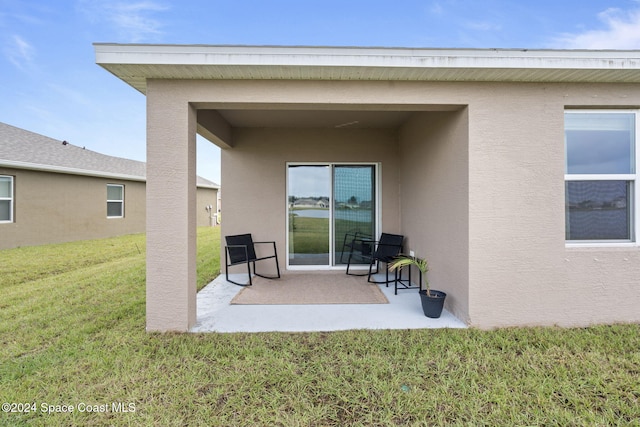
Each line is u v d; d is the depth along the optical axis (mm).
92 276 5883
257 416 2045
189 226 3271
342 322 3463
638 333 3104
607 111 3426
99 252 8742
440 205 3941
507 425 1948
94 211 11484
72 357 2750
